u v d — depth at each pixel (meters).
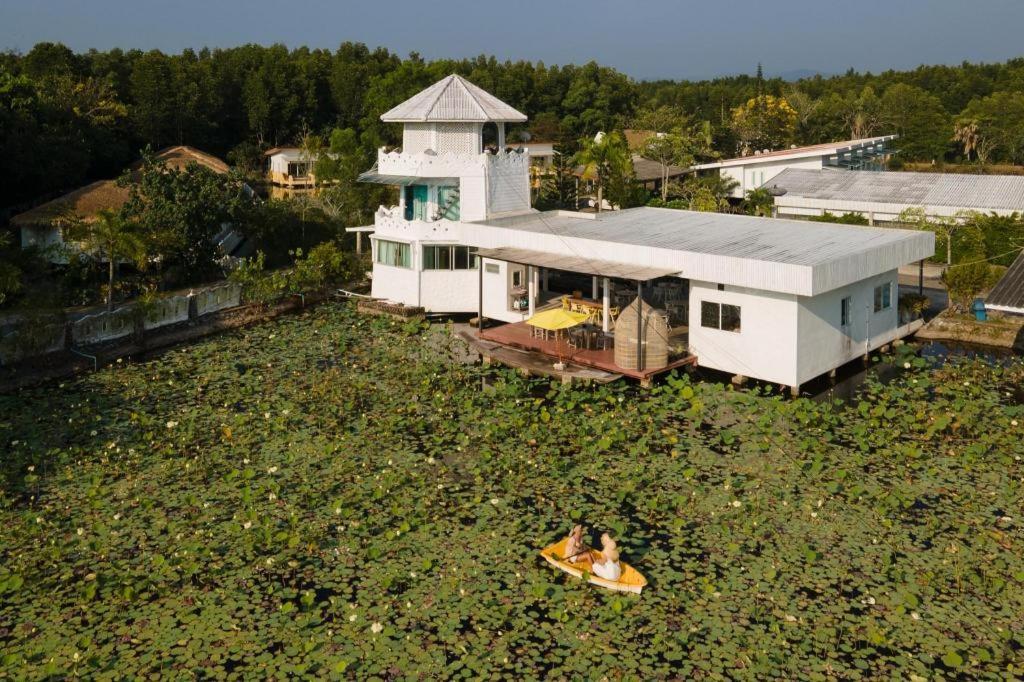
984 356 31.84
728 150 93.94
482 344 32.47
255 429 25.31
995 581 17.00
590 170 56.19
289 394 28.19
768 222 35.16
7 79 56.00
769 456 23.20
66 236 38.91
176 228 42.34
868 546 18.66
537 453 23.52
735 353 29.31
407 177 39.62
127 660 15.34
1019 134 97.94
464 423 25.59
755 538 19.09
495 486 21.80
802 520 19.81
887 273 32.25
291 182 81.12
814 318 28.33
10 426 25.53
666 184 64.06
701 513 20.25
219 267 44.72
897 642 15.59
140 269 40.41
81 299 39.56
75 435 25.08
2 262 35.50
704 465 22.75
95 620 16.50
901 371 30.23
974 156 104.00
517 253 34.03
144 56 82.06
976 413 24.94
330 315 38.88
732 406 26.77
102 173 66.69
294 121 94.88
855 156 68.19
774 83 123.12
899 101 107.56
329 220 50.47
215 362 31.80
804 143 106.31
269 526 19.30
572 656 15.39
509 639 15.84
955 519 19.70
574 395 26.89
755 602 16.78
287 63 95.62
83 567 18.33
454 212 40.09
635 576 17.42
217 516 20.36
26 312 31.97
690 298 30.27
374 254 40.53
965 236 44.50
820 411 25.59
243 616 16.58
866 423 24.86
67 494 21.50
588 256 32.53
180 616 16.58
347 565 18.25
